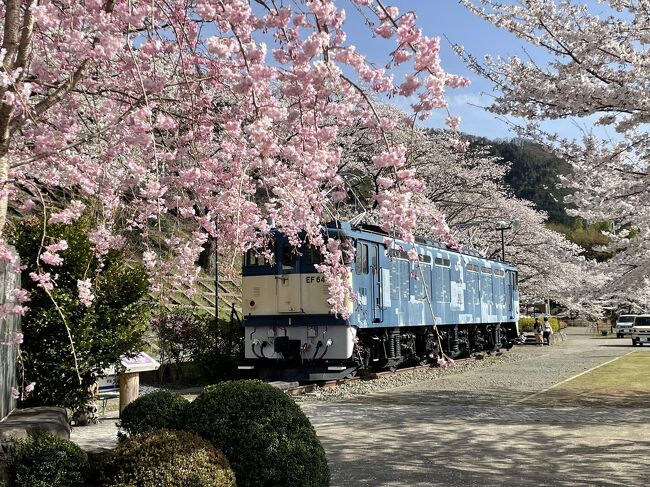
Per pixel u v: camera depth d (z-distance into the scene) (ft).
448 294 73.20
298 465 19.06
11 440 17.87
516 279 106.63
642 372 62.85
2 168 14.33
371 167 76.38
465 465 26.07
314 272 51.29
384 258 57.47
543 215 122.72
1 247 14.66
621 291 42.88
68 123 17.42
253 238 22.47
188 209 19.08
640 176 33.32
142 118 14.94
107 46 14.24
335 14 14.14
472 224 106.73
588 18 28.73
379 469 25.50
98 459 19.07
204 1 14.39
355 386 52.31
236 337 57.06
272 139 16.02
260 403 19.76
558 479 23.81
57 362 30.76
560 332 137.59
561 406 41.81
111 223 19.48
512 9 29.22
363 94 14.98
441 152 94.12
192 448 17.29
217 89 18.03
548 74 29.94
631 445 29.66
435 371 65.92
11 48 14.38
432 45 13.93
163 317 54.75
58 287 30.96
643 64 27.02
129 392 37.14
